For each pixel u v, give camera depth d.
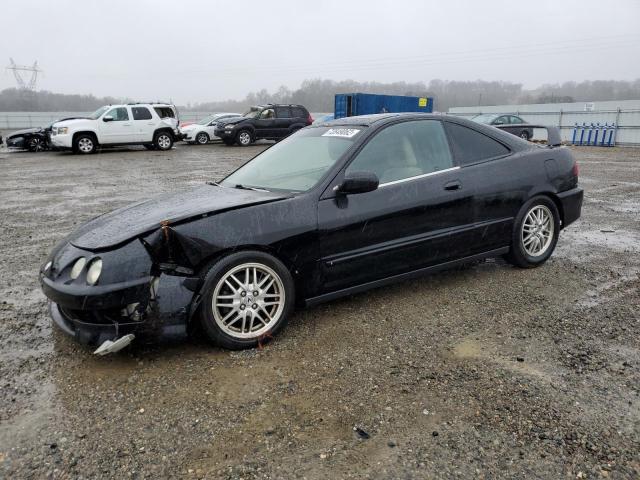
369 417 2.58
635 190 9.88
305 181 3.74
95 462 2.28
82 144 19.80
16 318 3.89
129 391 2.84
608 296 4.16
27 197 9.75
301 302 3.57
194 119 55.12
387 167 3.91
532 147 4.82
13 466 2.26
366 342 3.40
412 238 3.92
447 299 4.13
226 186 4.18
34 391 2.86
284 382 2.92
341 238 3.58
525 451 2.31
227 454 2.33
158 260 3.10
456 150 4.30
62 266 3.15
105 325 2.99
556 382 2.88
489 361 3.13
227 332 3.26
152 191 10.30
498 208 4.40
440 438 2.41
